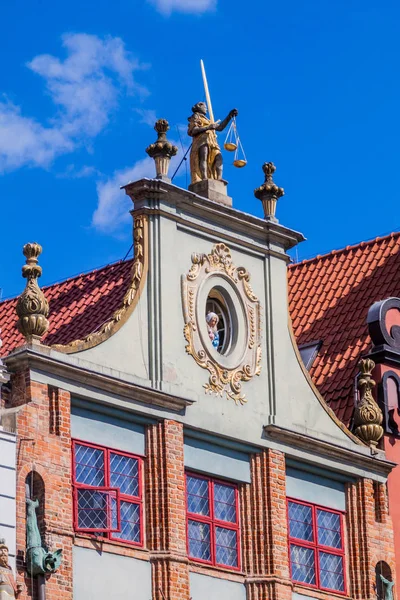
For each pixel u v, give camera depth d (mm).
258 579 48469
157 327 47406
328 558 51188
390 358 54562
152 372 47062
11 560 42031
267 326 50812
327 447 51281
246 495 49219
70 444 44438
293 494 50656
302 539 50500
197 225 49219
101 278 52094
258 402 49875
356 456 52125
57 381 44438
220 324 49906
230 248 50250
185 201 48812
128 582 45156
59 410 44156
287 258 51875
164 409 47031
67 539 43594
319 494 51438
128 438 46344
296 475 50906
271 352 50656
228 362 49219
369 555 51906
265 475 49469
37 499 43281
